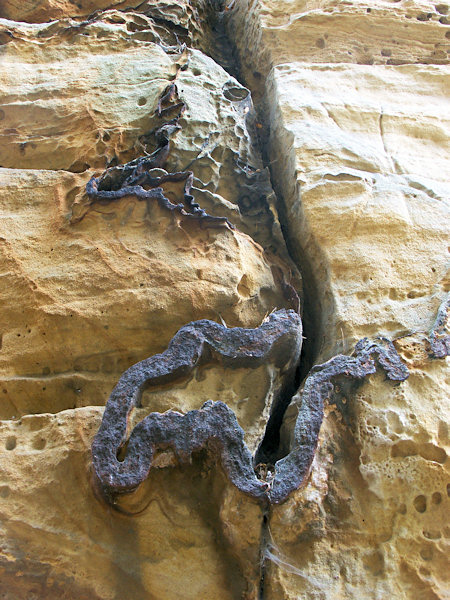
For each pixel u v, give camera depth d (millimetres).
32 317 1961
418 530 1569
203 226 2115
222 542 1531
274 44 3143
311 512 1548
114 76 2771
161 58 2869
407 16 3270
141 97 2672
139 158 2373
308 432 1603
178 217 2107
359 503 1617
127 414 1588
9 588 1473
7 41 2910
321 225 2219
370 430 1693
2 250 2082
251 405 1769
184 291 1962
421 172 2500
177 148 2430
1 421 1732
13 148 2564
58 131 2596
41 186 2287
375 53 3188
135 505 1551
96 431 1658
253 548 1501
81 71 2805
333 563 1521
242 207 2455
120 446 1551
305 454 1562
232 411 1604
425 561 1529
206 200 2324
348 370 1732
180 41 3322
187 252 2059
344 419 1727
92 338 1930
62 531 1517
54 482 1576
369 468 1645
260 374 1803
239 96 2861
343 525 1584
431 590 1483
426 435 1667
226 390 1766
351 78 2920
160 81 2725
